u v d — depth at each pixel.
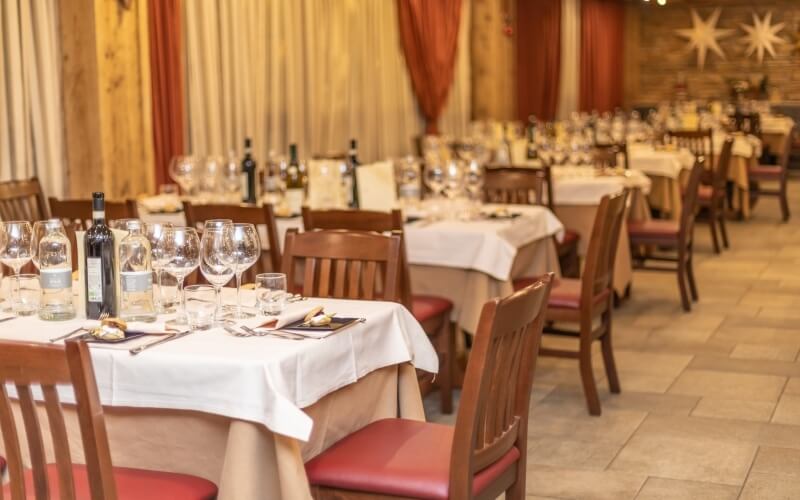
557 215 7.09
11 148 5.76
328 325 2.71
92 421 2.04
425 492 2.49
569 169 7.94
